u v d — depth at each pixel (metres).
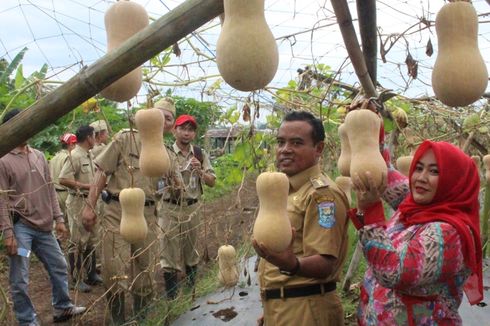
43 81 2.27
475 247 2.09
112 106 7.25
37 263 8.08
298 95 4.61
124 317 4.71
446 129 6.05
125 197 3.35
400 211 2.27
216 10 1.07
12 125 1.16
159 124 2.82
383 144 2.62
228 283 4.39
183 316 4.54
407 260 1.97
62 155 6.91
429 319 2.08
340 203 2.55
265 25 1.23
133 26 1.47
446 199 2.11
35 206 4.78
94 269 6.35
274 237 2.13
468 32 1.51
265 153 4.75
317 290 2.59
